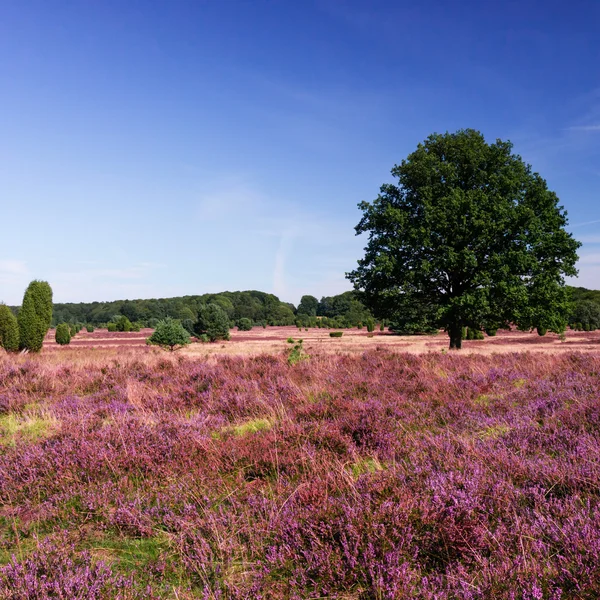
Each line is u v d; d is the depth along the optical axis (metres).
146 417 6.90
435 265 26.41
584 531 2.75
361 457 4.78
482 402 7.54
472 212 26.08
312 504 3.46
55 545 3.15
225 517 3.46
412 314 31.41
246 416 7.33
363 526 2.97
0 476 4.58
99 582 2.65
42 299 26.95
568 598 2.33
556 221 27.56
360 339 58.47
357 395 8.34
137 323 101.81
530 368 11.73
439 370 11.59
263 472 4.52
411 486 3.65
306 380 10.66
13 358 20.42
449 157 30.16
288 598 2.57
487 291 25.78
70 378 11.52
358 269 31.11
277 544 3.12
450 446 4.72
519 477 3.95
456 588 2.50
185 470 4.62
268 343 49.94
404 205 29.98
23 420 7.62
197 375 11.27
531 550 2.73
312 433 5.41
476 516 3.12
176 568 2.88
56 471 4.62
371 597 2.53
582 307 82.62
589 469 3.81
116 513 3.63
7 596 2.51
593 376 9.68
